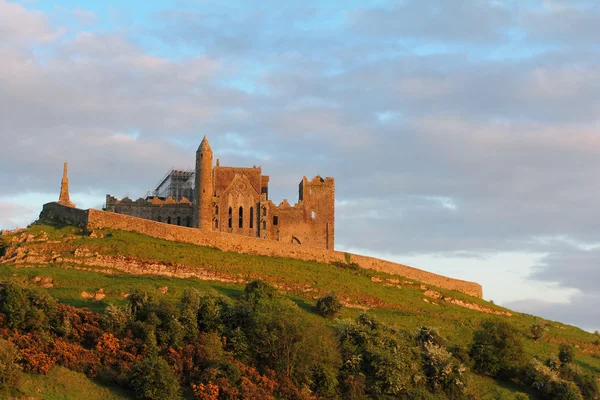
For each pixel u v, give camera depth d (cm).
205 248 15625
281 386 10681
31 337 9975
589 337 16325
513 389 12888
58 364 9781
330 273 16088
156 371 9775
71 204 17188
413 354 12256
